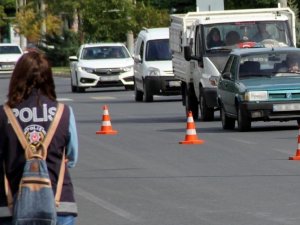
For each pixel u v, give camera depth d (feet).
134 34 451.53
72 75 328.49
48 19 516.32
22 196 51.70
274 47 183.62
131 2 443.32
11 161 52.85
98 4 443.73
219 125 188.34
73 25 547.49
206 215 91.76
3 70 458.91
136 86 277.44
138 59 275.59
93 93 319.47
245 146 146.82
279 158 131.85
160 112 229.04
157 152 142.92
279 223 86.89
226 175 117.29
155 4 513.04
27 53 54.44
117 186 111.34
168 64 267.80
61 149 53.42
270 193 103.50
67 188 53.01
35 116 53.36
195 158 134.41
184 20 212.84
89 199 103.09
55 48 510.17
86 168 127.03
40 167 52.19
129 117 214.69
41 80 53.93
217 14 211.20
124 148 149.59
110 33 445.78
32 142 52.80
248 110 165.37
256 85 166.50
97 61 322.14
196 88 203.00
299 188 106.32
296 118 165.58
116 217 92.22
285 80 168.45
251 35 201.87
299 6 399.85
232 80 172.45
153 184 112.06
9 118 53.21
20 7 577.84
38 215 51.55
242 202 98.53
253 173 118.32
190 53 200.54
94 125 194.70
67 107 53.98
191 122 153.38
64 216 52.70
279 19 204.33
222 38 200.54
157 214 93.09
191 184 111.14
